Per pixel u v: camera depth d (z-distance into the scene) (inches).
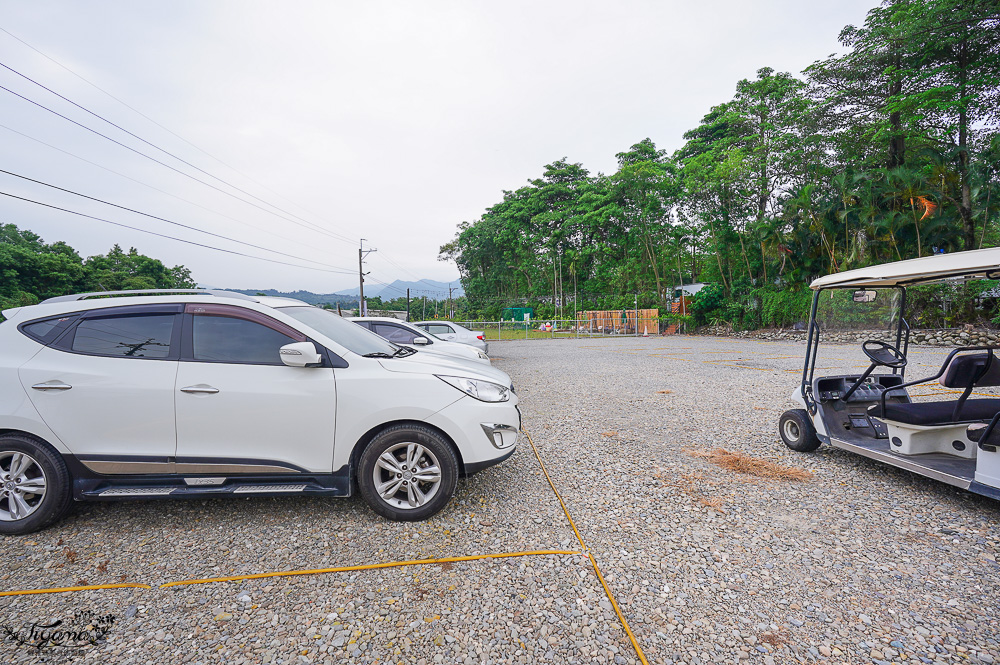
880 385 197.8
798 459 193.3
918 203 817.5
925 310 718.5
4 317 141.7
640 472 178.9
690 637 90.4
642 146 1798.7
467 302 3046.3
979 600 100.6
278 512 144.4
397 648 87.8
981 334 659.4
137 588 106.7
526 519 140.1
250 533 131.5
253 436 134.6
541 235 2150.6
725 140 1321.4
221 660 84.7
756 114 1270.9
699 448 208.5
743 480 170.1
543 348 844.6
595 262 2001.7
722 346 841.5
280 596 103.7
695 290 1529.3
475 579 109.7
